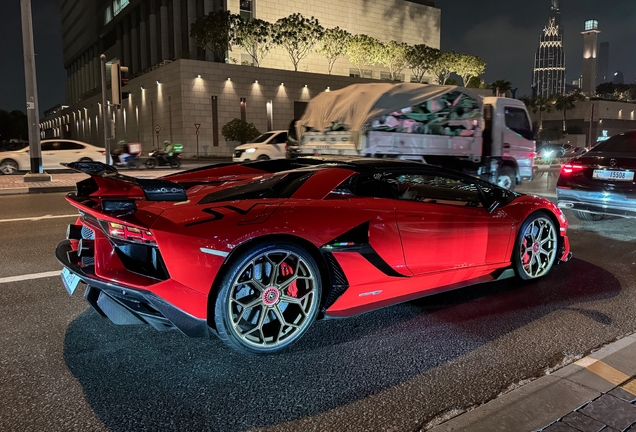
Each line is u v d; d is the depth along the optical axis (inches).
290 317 114.9
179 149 922.7
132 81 2369.6
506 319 137.3
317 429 83.8
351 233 118.3
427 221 132.9
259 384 99.7
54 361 109.1
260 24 2129.7
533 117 3912.4
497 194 161.6
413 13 3024.1
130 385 98.6
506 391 96.5
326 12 2632.9
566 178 276.1
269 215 109.3
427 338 123.9
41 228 280.2
